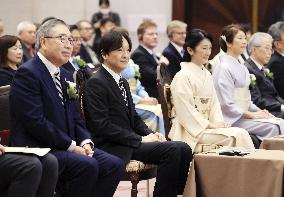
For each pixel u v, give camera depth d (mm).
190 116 12062
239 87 13859
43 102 9414
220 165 9250
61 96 9680
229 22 25875
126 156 10328
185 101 12102
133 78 15258
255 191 9023
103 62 10703
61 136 9352
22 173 8500
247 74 13945
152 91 17203
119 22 25156
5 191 8734
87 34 19812
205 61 12367
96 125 10312
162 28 25656
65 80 9781
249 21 25734
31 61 9500
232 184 9180
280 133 13398
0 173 8602
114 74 10695
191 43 12289
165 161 10328
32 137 9328
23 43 17812
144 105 15000
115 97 10539
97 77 10508
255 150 9836
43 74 9453
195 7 25969
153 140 10641
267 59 15188
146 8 25781
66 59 9562
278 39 16516
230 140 11766
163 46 25609
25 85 9266
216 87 13578
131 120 10797
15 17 25172
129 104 10805
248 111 13891
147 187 12203
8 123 9711
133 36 25625
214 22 25969
